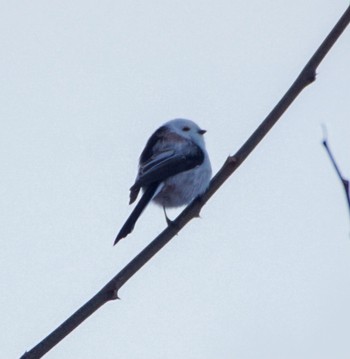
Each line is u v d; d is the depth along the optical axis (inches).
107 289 291.4
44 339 277.4
